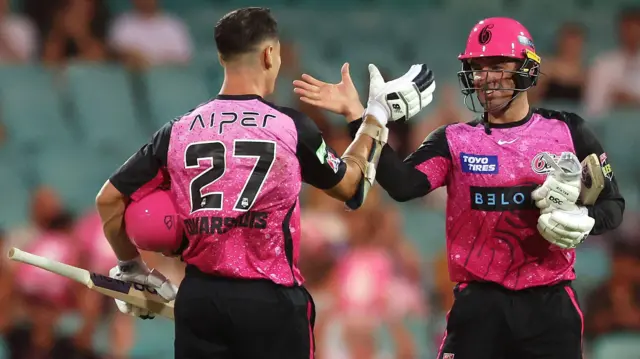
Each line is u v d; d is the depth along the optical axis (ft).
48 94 132.46
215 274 46.55
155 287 50.88
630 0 165.27
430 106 136.56
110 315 97.76
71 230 100.94
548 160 49.65
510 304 51.29
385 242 102.47
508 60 51.31
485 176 51.31
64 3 140.15
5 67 133.39
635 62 142.92
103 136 131.03
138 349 97.71
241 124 46.60
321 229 102.53
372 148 50.24
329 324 95.86
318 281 100.78
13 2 144.66
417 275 101.40
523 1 164.55
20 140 127.65
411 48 155.43
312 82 52.01
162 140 47.57
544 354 51.55
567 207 48.91
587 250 113.39
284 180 46.42
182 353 47.16
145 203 47.93
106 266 97.40
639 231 110.83
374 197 104.42
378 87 51.65
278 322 46.39
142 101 136.05
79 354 95.25
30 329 95.09
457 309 52.08
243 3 160.45
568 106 138.21
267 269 46.47
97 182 124.06
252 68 47.67
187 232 47.01
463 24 160.04
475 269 51.57
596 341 102.94
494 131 52.08
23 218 117.19
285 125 46.80
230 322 46.24
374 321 95.40
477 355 51.70
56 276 96.58
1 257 97.35
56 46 138.82
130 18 142.72
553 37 158.71
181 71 140.26
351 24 157.28
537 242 51.13
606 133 135.44
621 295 104.01
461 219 52.01
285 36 136.15
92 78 134.21
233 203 45.96
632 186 131.34
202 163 46.42
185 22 155.33
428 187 52.19
